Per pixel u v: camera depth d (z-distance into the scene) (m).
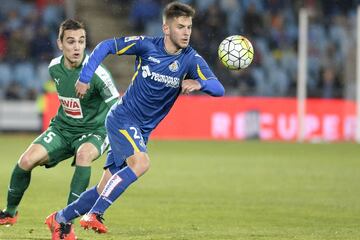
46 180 46.03
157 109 24.98
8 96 81.75
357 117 81.19
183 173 50.94
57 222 24.45
